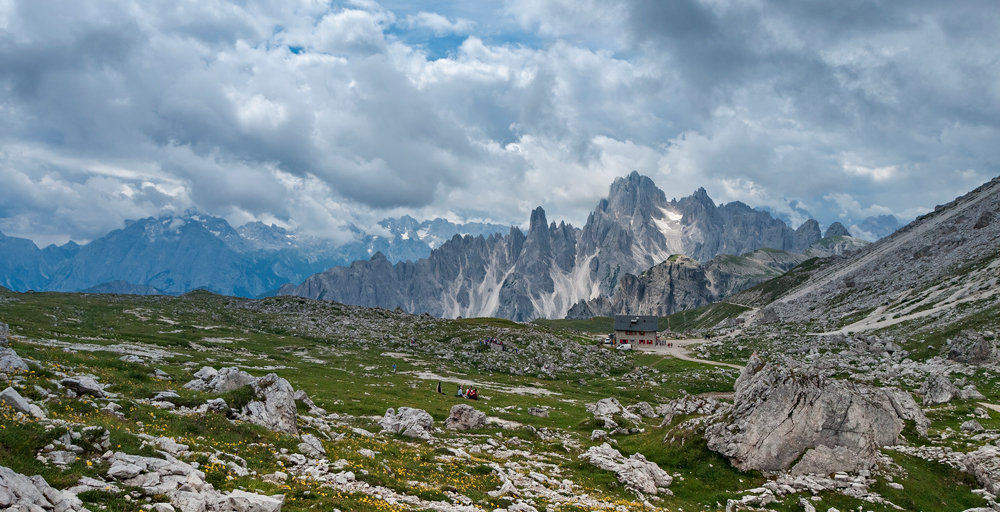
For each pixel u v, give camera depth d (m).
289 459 32.09
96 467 23.03
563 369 144.12
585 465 49.19
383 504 27.69
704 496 45.97
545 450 56.50
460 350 154.25
